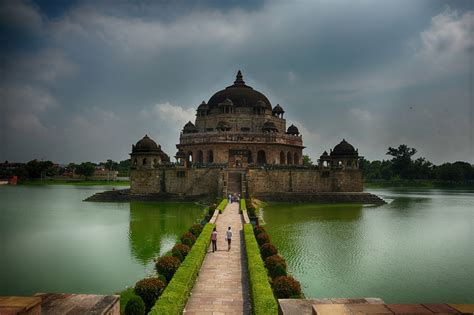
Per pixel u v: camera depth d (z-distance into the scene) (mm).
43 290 27453
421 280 29703
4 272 31531
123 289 27500
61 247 40656
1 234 47844
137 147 91375
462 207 82625
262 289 20125
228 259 30016
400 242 43250
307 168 90688
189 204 80188
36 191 136625
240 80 120375
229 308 20328
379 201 86438
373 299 16250
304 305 15992
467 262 34781
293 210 70438
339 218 60656
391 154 187750
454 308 12789
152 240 43625
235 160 98688
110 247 40375
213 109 112438
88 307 15680
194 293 22484
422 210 75750
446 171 169875
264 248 31234
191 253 28016
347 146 98875
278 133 106250
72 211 70750
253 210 55062
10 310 12492
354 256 36594
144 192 88625
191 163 95438
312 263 33969
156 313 16922
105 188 157500
